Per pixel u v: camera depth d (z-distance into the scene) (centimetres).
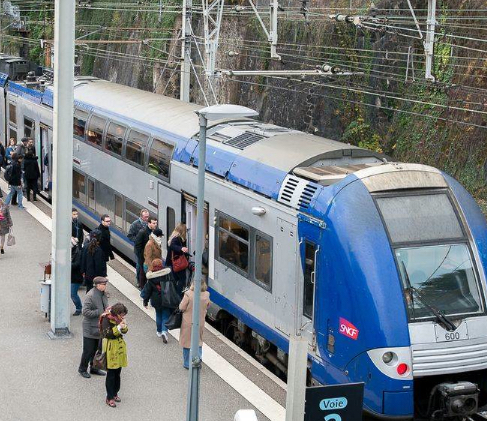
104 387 1380
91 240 1683
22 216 2525
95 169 2380
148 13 4194
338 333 1259
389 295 1211
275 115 3023
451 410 1216
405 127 2448
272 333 1455
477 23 2325
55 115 1550
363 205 1268
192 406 1205
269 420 1266
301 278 1354
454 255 1279
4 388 1366
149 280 1562
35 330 1628
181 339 1434
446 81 2366
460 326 1238
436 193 1319
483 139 2206
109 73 4684
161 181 1938
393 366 1196
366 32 2611
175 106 2114
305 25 2909
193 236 1792
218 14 2319
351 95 2645
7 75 3281
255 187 1504
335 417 925
